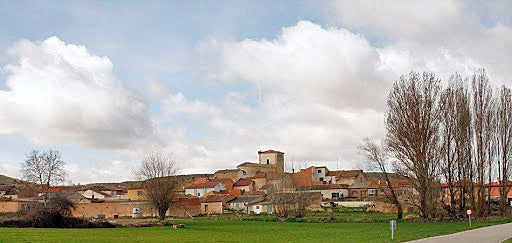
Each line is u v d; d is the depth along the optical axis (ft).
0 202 345.92
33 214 224.33
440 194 271.49
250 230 219.61
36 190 490.08
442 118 269.03
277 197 331.98
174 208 367.45
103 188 520.01
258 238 172.76
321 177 549.54
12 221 220.23
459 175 271.28
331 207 399.44
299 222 287.48
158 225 251.60
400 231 192.34
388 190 319.27
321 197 424.46
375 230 207.21
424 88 265.13
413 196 282.56
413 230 196.34
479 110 283.59
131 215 349.61
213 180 555.28
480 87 287.07
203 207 414.82
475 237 153.28
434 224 236.43
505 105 290.97
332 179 540.11
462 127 271.69
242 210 419.95
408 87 265.95
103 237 168.55
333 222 278.67
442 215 266.77
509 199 393.70
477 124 281.74
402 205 297.33
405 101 264.93
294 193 329.72
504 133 288.30
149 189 311.88
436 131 262.88
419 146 260.83
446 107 271.28
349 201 412.36
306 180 523.29
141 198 424.87
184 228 232.73
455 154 271.08
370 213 354.13
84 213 340.80
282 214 321.11
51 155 424.87
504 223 234.58
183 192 520.01
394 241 139.85
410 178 265.54
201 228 234.17
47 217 222.89
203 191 517.14
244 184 539.29
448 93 272.92
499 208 298.15
